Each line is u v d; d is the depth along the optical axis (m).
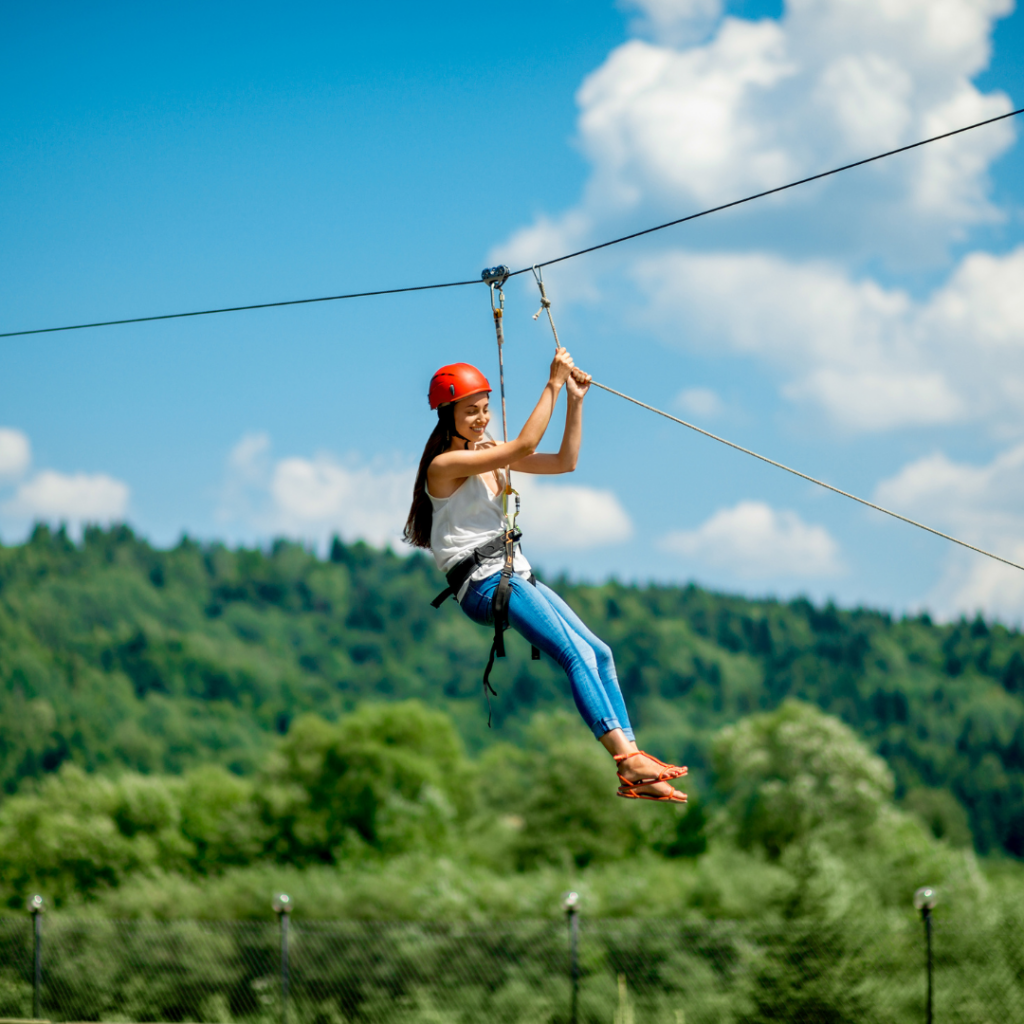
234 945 21.19
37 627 129.38
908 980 16.42
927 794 79.69
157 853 37.78
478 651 145.62
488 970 20.00
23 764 95.69
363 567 171.62
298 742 43.38
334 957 20.73
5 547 150.75
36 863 36.34
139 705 116.62
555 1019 18.11
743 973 17.09
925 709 132.12
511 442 4.65
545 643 4.50
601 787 38.44
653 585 169.25
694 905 24.95
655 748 119.94
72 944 21.38
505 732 127.31
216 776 44.91
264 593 163.75
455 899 26.14
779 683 144.00
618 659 145.12
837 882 17.77
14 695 102.12
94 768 99.38
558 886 26.92
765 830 40.34
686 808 38.56
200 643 137.88
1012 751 114.50
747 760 44.81
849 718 131.75
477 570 4.60
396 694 139.12
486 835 41.47
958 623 154.88
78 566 151.88
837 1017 15.58
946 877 25.06
